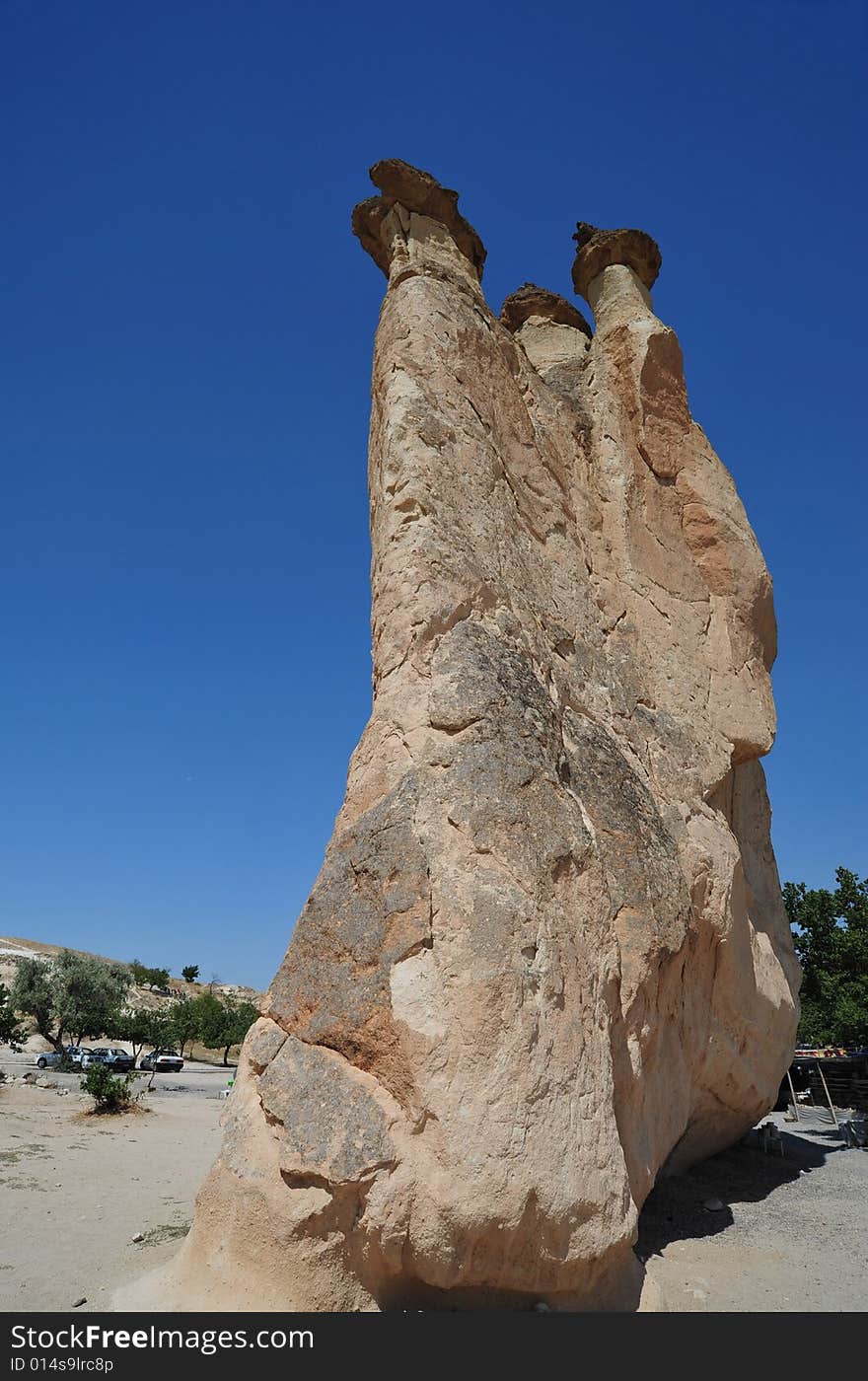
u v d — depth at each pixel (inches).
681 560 556.7
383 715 337.7
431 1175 244.1
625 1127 325.1
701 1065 446.9
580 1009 291.1
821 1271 343.0
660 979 370.9
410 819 299.3
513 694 343.3
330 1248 248.7
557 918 299.4
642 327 583.8
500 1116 251.3
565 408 549.3
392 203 483.8
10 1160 554.3
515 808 309.6
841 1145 666.8
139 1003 2655.0
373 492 422.6
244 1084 290.7
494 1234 243.3
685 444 593.3
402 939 276.4
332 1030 276.5
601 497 537.6
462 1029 259.8
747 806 608.7
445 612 352.2
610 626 486.9
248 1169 265.4
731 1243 381.4
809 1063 1026.7
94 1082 850.1
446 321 439.5
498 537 408.5
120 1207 424.8
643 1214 418.9
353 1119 256.5
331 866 312.2
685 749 477.7
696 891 427.5
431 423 398.6
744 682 547.5
